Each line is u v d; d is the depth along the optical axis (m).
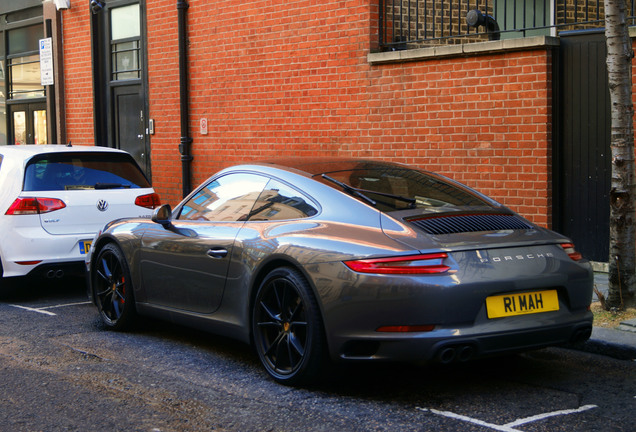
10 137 16.95
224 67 11.77
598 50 8.11
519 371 5.14
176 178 12.80
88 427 4.12
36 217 7.68
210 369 5.25
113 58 14.01
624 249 6.22
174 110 12.73
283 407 4.42
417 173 5.55
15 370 5.25
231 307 5.24
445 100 9.12
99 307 6.61
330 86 10.31
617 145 6.18
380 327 4.29
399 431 4.02
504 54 8.59
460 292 4.23
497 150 8.71
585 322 4.67
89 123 14.48
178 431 4.05
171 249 5.77
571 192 8.41
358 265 4.34
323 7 10.30
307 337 4.57
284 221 5.02
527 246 4.59
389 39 10.00
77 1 14.45
